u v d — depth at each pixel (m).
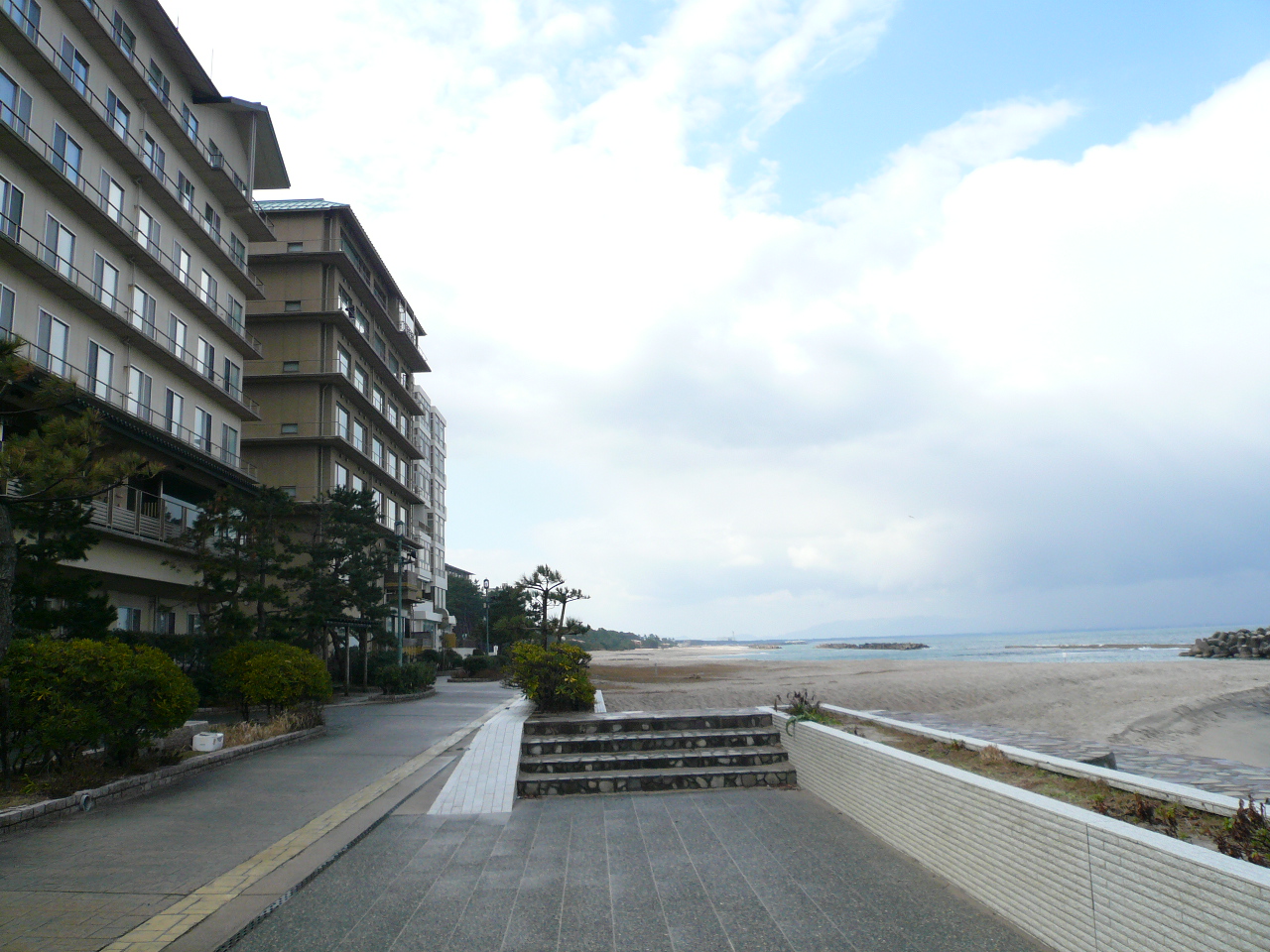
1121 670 40.25
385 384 53.84
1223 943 3.46
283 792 10.12
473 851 7.31
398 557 40.69
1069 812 4.62
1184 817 5.55
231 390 34.56
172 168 30.05
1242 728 20.55
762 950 4.80
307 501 40.47
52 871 6.56
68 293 23.14
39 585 14.62
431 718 21.27
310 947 4.98
